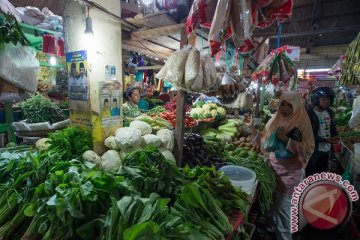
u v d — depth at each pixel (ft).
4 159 5.11
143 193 4.00
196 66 5.72
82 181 3.46
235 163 8.42
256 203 9.67
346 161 13.87
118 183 3.66
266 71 12.28
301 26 28.99
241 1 5.24
